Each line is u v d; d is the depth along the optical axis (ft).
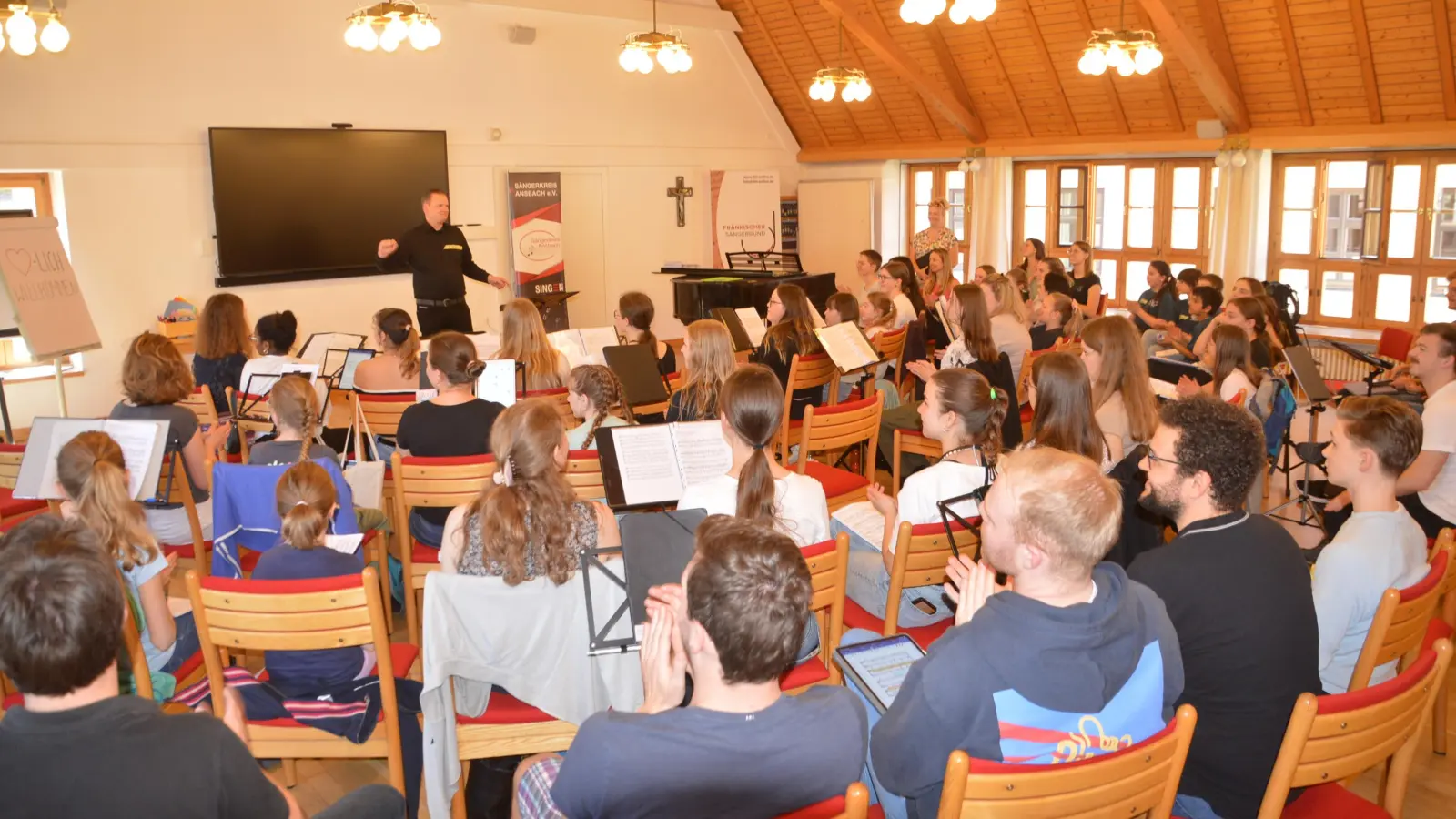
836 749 5.24
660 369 18.53
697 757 5.01
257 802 4.62
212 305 17.70
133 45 26.66
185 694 8.97
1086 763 5.03
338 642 7.83
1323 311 32.01
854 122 40.73
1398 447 7.83
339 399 17.46
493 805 8.66
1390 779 6.93
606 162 37.99
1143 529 10.69
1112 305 37.01
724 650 4.99
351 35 23.27
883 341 20.75
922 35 33.94
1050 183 37.81
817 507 9.50
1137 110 32.96
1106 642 5.34
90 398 26.89
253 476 10.75
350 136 30.76
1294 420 24.38
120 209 26.94
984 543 5.75
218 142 27.99
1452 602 10.17
